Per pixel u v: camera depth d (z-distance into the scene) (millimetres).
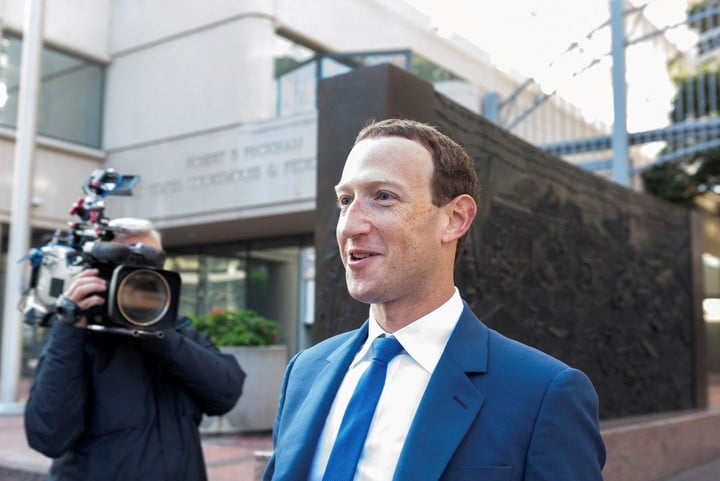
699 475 6797
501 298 5176
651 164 10195
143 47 14320
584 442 1331
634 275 7574
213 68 13211
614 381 6914
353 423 1438
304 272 13781
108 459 2488
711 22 10500
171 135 13570
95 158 14477
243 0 12969
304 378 1718
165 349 2611
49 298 2705
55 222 13703
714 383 19047
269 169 12180
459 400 1367
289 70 13445
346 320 4004
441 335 1479
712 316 23281
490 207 5156
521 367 1414
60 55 14086
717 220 20500
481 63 16781
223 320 8547
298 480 1490
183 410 2717
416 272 1454
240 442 7402
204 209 12906
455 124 4758
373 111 4062
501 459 1307
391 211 1440
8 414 9000
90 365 2551
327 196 4199
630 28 11977
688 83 11617
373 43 14727
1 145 13047
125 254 2531
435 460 1299
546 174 6098
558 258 6121
